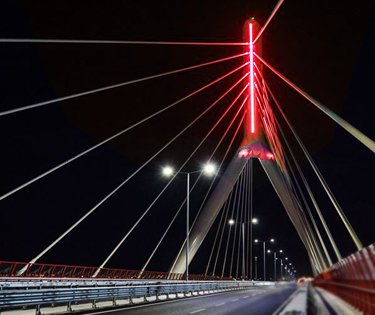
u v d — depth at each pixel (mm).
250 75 57969
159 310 18109
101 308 19141
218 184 55812
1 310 18203
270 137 56469
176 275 53969
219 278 73625
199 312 16953
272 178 55844
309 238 54250
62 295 16547
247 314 15453
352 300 13633
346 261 14836
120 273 44219
